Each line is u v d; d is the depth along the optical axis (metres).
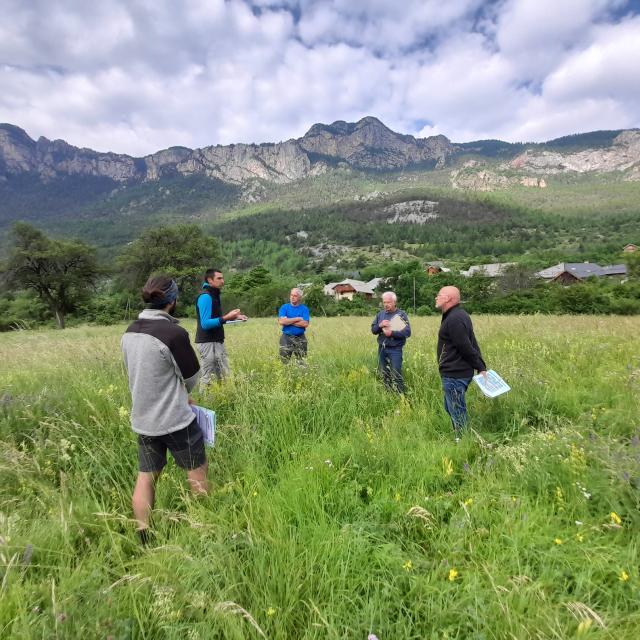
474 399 4.75
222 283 5.52
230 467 3.17
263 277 72.75
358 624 1.76
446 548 2.21
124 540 2.35
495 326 10.60
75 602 1.82
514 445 3.31
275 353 7.30
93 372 5.57
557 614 1.73
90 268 49.12
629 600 1.87
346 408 4.46
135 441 3.39
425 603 1.88
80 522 2.44
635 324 10.91
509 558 2.14
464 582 1.98
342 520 2.51
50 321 49.12
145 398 2.55
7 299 50.38
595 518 2.43
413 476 3.00
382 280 85.62
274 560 2.07
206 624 1.73
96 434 3.58
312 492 2.70
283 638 1.70
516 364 5.84
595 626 1.69
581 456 2.94
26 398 4.14
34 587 1.91
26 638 1.59
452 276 68.94
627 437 3.51
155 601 1.81
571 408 4.32
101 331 19.22
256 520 2.44
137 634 1.73
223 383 4.95
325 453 3.31
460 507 2.56
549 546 2.23
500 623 1.73
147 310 2.71
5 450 3.04
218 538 2.17
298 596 1.90
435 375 5.55
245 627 1.74
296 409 4.19
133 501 2.56
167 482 2.89
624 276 73.62
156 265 55.16
